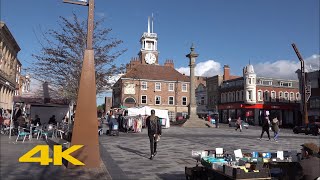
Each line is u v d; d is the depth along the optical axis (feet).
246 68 216.95
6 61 144.87
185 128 127.85
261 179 19.43
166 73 222.07
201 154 25.29
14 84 166.20
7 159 36.45
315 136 104.83
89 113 32.22
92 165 31.99
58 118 100.68
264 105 214.69
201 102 274.77
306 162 18.42
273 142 67.36
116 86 86.63
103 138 70.49
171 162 36.45
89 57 32.71
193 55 142.51
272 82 221.05
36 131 64.59
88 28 33.17
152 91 212.64
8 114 93.20
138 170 31.22
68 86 68.08
